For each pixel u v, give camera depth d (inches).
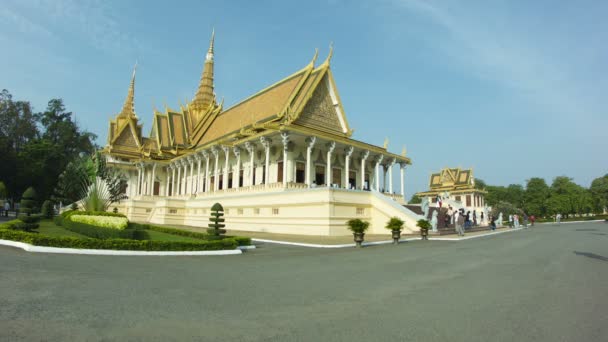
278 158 1380.4
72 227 805.2
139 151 2129.7
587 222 2598.4
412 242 824.9
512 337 184.1
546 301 261.7
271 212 1183.6
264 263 469.4
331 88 1553.9
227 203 1373.0
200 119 2234.3
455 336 185.0
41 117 2405.3
